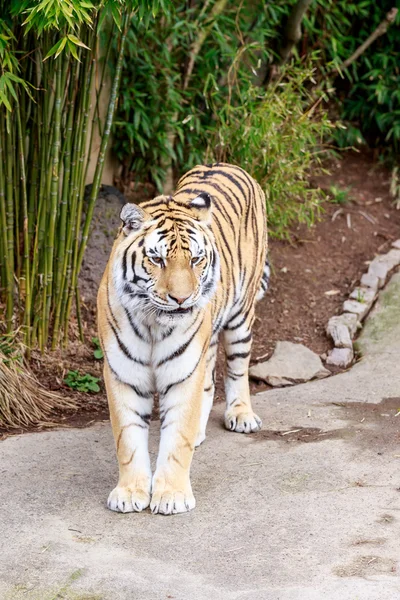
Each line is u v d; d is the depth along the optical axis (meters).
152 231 5.05
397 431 6.40
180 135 9.38
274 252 9.98
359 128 12.08
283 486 5.57
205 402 6.33
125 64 9.33
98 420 6.86
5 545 4.85
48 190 7.26
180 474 5.34
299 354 8.05
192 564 4.68
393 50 11.69
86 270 8.47
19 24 7.08
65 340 7.80
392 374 7.62
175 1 9.47
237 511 5.27
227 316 6.30
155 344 5.20
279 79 9.77
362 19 11.63
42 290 7.48
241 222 6.34
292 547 4.83
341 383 7.52
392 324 8.62
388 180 11.56
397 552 4.73
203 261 5.12
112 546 4.87
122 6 6.56
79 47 7.06
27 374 7.13
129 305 5.09
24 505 5.32
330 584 4.42
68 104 7.18
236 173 6.64
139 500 5.26
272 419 6.75
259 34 9.98
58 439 6.34
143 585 4.46
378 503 5.31
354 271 9.71
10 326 7.46
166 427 5.36
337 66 10.33
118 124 9.21
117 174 9.91
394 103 11.73
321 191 10.16
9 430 6.63
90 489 5.57
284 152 9.26
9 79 6.55
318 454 6.02
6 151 7.13
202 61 9.93
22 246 7.74
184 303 4.92
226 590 4.41
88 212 7.66
